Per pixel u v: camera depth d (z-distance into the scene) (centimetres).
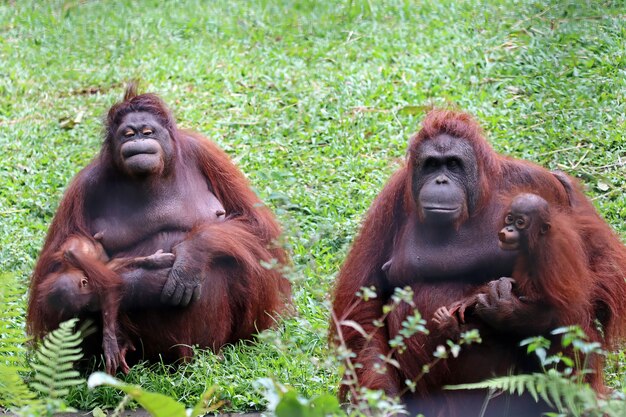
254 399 846
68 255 912
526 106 1419
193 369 919
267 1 1920
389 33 1741
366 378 746
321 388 835
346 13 1833
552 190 790
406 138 1374
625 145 1291
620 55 1498
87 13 1930
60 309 898
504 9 1722
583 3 1628
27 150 1436
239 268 970
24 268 1148
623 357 881
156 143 952
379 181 1280
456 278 761
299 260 1111
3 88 1633
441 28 1731
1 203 1301
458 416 759
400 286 776
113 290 912
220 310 964
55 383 706
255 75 1611
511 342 740
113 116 968
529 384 641
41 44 1830
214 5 1980
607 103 1388
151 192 968
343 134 1395
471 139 762
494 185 773
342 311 791
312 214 1229
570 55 1516
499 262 755
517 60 1548
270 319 998
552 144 1308
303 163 1346
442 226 754
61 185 1350
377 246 797
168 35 1834
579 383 665
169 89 1577
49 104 1582
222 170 1020
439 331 741
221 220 992
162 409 609
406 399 763
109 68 1692
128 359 963
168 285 927
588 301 730
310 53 1684
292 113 1477
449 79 1522
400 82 1539
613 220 1138
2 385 717
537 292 707
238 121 1471
